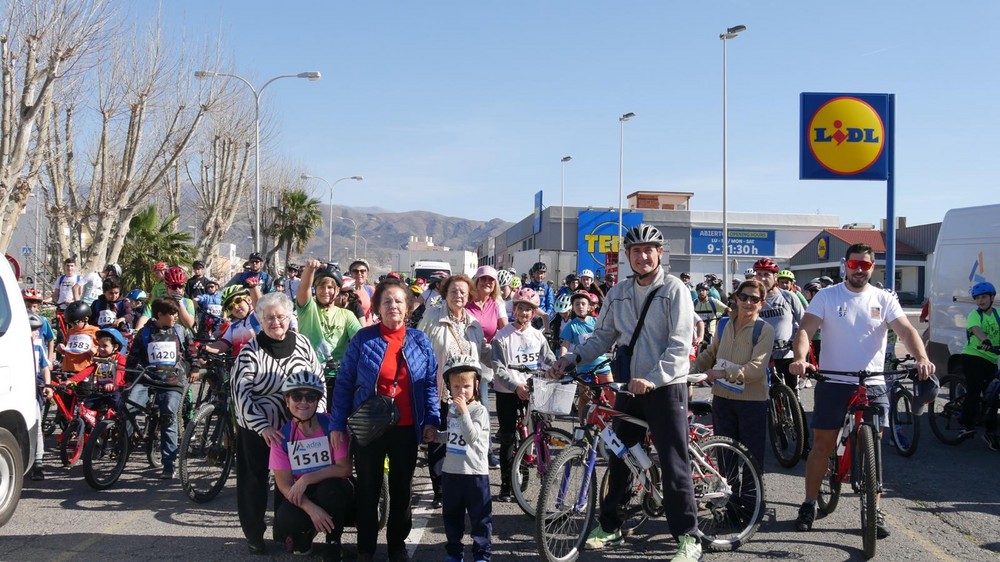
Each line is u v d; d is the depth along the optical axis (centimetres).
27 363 591
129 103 2177
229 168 3350
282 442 498
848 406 560
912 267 4866
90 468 656
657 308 494
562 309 1043
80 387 733
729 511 556
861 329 562
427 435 497
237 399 504
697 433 556
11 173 1566
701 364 643
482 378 670
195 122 2383
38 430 612
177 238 2589
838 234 4894
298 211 4781
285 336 523
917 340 548
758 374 582
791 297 963
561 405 504
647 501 528
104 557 507
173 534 558
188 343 813
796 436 763
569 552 502
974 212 1028
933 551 533
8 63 1545
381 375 487
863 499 519
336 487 487
